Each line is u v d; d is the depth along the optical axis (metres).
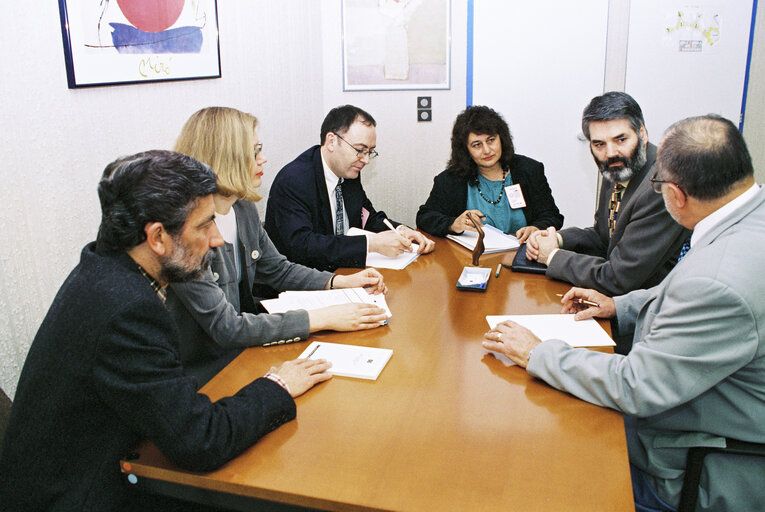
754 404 1.21
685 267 1.23
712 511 1.26
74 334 1.00
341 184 2.66
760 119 3.69
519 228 2.81
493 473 0.99
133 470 1.06
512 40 3.77
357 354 1.42
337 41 3.87
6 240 1.58
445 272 2.09
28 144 1.64
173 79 2.29
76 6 1.77
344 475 0.99
